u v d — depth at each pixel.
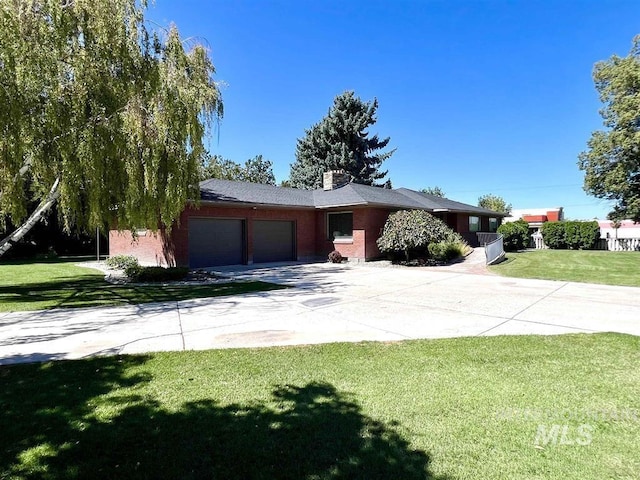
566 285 10.70
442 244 16.62
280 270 14.85
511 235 25.73
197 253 15.50
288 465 2.39
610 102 21.88
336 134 33.03
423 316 6.79
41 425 2.91
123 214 10.02
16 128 7.30
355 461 2.43
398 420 2.96
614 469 2.34
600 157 22.62
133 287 10.43
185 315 6.89
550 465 2.38
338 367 4.15
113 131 8.46
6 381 3.78
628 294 9.12
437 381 3.75
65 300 8.48
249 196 17.66
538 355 4.54
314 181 32.34
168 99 9.12
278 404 3.25
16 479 2.28
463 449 2.56
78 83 7.85
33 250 23.70
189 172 10.17
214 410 3.15
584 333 5.54
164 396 3.42
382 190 22.36
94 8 8.07
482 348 4.81
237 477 2.28
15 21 7.19
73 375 3.93
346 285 10.80
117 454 2.53
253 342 5.14
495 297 8.80
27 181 9.24
